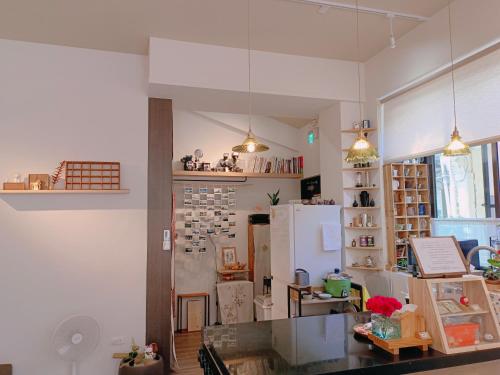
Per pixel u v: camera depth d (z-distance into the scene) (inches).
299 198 240.8
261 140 236.7
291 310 149.9
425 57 134.8
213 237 225.3
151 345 145.2
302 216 157.9
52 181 143.7
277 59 157.6
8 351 135.0
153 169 156.6
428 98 138.6
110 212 149.5
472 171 145.7
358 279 164.6
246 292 215.9
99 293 145.9
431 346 68.3
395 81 150.1
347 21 133.3
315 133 210.1
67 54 149.8
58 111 147.0
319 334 77.9
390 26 133.3
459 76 125.9
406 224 155.1
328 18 130.8
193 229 220.8
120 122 153.3
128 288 149.3
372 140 164.9
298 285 148.1
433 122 136.1
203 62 147.8
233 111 183.0
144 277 151.3
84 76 150.9
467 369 70.3
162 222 155.9
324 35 143.4
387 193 157.8
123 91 154.6
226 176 219.3
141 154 154.7
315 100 165.3
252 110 181.5
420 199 159.5
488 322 71.5
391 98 157.1
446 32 126.0
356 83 168.9
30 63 145.5
